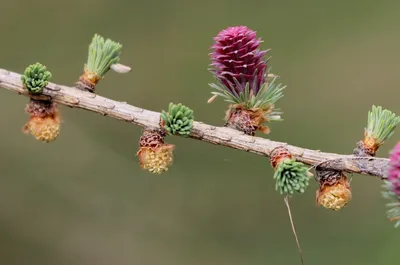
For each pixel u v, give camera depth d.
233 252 0.46
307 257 0.45
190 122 0.30
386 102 0.52
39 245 0.46
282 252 0.46
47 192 0.47
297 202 0.47
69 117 0.47
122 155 0.47
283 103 0.52
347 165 0.30
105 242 0.46
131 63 0.53
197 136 0.30
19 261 0.46
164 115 0.30
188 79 0.52
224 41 0.30
